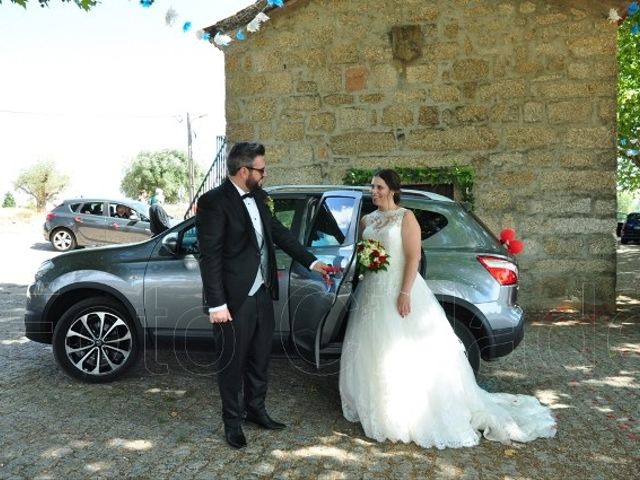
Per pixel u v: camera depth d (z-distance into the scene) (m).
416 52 8.30
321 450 3.71
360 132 8.48
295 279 4.50
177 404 4.51
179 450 3.69
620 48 12.58
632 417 4.29
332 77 8.51
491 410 4.04
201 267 3.65
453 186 8.35
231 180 3.81
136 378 5.14
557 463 3.55
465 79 8.23
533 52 8.09
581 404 4.57
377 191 4.11
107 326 4.98
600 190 8.06
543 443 3.84
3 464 3.47
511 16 8.11
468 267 4.63
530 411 4.25
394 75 8.38
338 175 8.54
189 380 5.09
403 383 3.84
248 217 3.73
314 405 4.54
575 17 7.99
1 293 10.08
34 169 38.34
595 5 7.91
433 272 4.61
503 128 8.19
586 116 8.04
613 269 8.06
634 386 5.00
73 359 4.96
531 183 8.17
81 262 5.02
